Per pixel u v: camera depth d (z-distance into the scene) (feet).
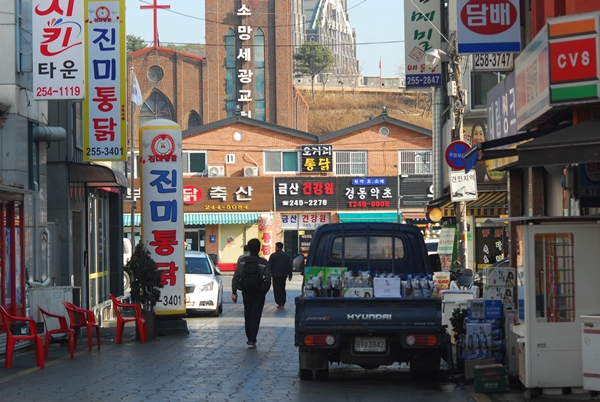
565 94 40.60
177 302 66.74
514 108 57.26
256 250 57.77
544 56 43.19
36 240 65.98
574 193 46.75
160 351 55.16
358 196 211.82
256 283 56.44
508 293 43.24
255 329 57.11
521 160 33.35
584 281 36.65
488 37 53.52
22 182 63.77
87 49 70.95
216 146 213.25
